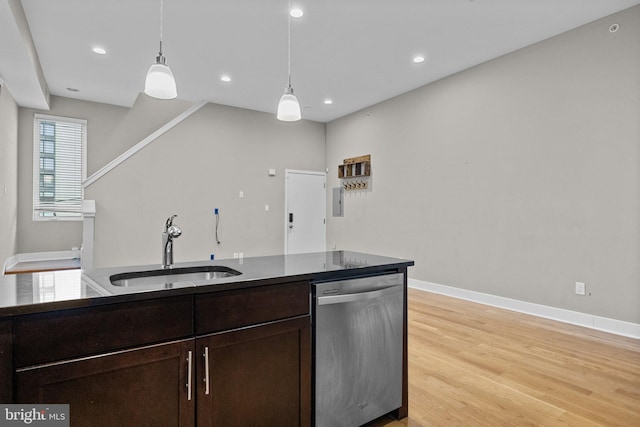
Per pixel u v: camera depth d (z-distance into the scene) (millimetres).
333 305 1665
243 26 3533
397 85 5129
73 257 5707
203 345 1342
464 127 4570
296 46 3965
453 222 4703
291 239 6812
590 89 3428
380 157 5875
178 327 1294
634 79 3160
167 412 1275
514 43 3857
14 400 1032
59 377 1090
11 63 3709
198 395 1333
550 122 3719
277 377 1521
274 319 1509
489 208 4281
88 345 1138
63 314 1101
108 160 5953
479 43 3859
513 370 2500
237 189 6293
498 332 3281
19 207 5332
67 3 3119
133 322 1213
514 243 4031
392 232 5648
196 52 4105
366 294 1737
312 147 7086
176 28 3566
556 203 3676
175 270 1809
